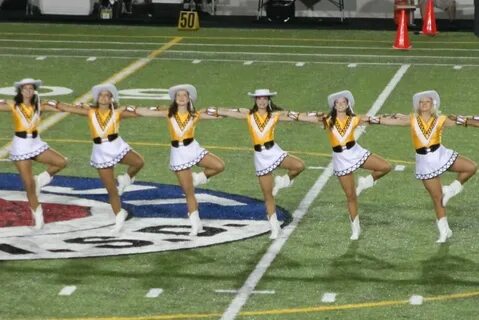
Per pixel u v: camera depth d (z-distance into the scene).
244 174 32.62
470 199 30.36
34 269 25.34
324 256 26.25
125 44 52.16
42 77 45.44
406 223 28.52
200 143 35.91
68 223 28.45
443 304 23.39
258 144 27.08
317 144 35.88
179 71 46.62
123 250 26.53
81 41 52.88
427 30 54.97
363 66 47.44
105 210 29.53
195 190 31.14
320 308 23.19
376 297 23.80
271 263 25.80
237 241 27.19
